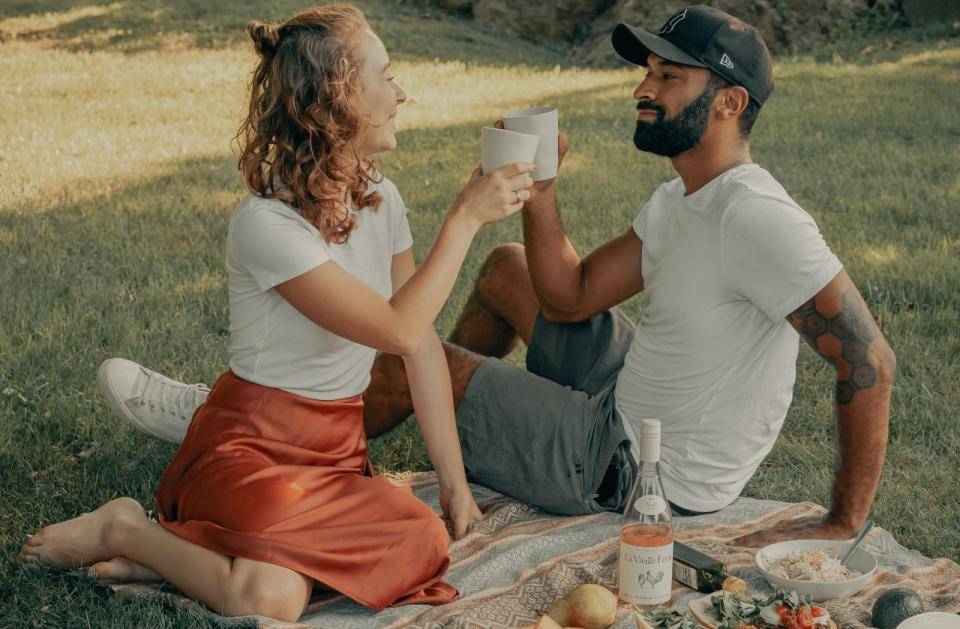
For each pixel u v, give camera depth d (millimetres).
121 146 9438
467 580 2902
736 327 2984
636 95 3000
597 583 2840
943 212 6781
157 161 8859
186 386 3549
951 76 11531
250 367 2912
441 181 8172
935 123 9523
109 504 2869
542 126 3053
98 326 4988
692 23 2924
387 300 2832
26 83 12227
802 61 13289
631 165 8625
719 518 3188
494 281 3705
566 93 12188
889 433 4008
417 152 9211
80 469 3693
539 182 3230
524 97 11953
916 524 3322
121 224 6805
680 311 3014
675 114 2949
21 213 7055
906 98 10641
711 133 2967
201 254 6289
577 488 3188
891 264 5805
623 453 3172
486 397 3285
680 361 3057
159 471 3666
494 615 2688
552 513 3279
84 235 6570
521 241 6477
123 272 5930
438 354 3248
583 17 16297
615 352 3438
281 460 2873
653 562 2676
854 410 2830
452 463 3234
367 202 2949
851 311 2791
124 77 12703
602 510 3236
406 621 2684
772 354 3014
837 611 2629
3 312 5152
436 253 2832
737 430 3088
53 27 15523
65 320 5039
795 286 2791
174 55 13945
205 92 12078
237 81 12633
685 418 3094
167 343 4898
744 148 3018
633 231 3314
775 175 8008
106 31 15320
